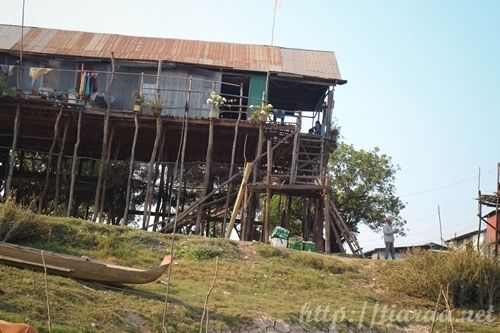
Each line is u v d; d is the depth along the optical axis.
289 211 33.09
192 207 28.22
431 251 22.31
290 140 29.66
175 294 16.55
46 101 28.39
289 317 16.16
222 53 32.47
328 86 30.95
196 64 30.61
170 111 30.56
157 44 32.84
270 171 27.55
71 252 19.95
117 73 29.17
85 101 28.80
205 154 33.44
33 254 15.65
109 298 14.83
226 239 23.25
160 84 30.88
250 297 17.73
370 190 40.94
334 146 30.31
